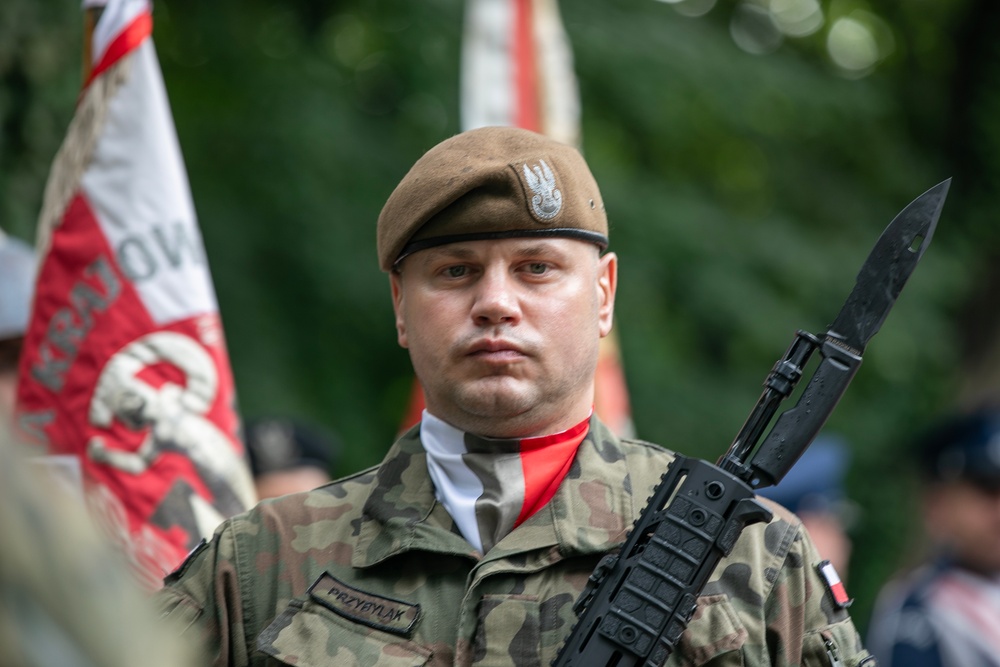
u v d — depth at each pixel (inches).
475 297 231.3
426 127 906.7
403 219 235.5
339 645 223.8
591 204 239.1
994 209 1063.6
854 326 221.6
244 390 801.6
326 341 852.6
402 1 912.3
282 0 946.7
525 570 223.9
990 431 470.9
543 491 232.5
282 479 479.5
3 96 480.7
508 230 229.8
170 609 234.4
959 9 1127.0
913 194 1064.2
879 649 486.3
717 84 981.2
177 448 313.3
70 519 96.4
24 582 92.1
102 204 326.6
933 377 984.9
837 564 520.4
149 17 334.0
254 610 234.8
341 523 240.5
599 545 225.9
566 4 965.8
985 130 1073.5
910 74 1133.7
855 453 959.0
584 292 236.1
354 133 899.4
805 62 1085.8
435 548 227.9
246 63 903.7
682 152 1015.6
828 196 1047.6
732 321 923.4
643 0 1020.5
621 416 436.5
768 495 503.8
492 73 481.4
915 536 890.7
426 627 224.4
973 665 458.6
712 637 218.8
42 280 328.5
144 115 328.8
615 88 946.1
